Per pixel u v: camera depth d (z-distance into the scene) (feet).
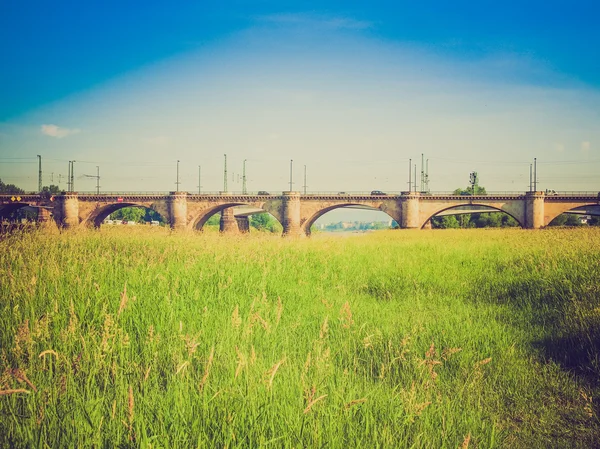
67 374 20.67
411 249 87.30
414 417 19.70
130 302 29.91
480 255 74.64
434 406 21.50
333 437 17.60
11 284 32.55
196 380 21.80
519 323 37.93
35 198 377.71
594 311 35.45
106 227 93.97
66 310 28.73
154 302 31.60
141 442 15.99
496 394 24.82
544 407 23.57
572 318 36.11
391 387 24.35
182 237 71.97
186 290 36.81
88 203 372.99
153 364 23.07
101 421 16.87
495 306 44.09
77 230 75.97
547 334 34.47
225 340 26.81
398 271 61.00
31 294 30.35
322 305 39.58
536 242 90.79
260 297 37.83
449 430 19.52
